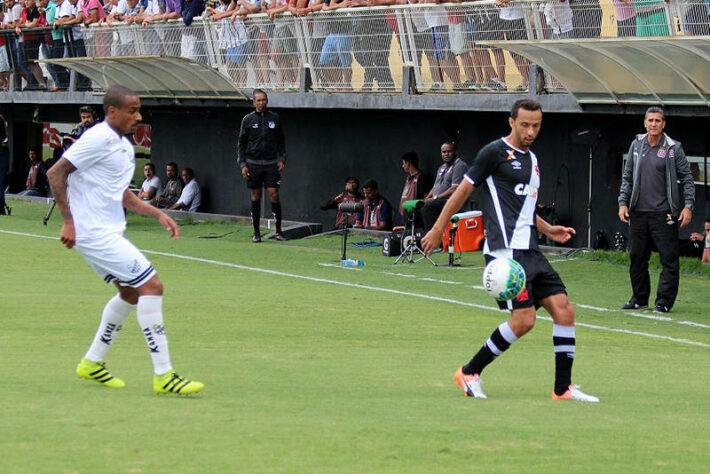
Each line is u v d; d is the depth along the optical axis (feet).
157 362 54.85
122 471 38.01
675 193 100.53
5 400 51.47
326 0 167.63
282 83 174.19
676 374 68.95
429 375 64.59
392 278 123.65
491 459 41.63
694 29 118.21
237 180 207.82
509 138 56.59
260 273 126.11
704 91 121.29
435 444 43.96
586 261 140.67
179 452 41.19
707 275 129.29
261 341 78.02
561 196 160.04
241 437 44.24
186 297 102.53
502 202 56.44
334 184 190.80
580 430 48.01
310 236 176.14
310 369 65.77
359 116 185.78
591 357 75.46
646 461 42.22
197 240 166.50
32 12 225.97
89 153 54.85
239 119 205.67
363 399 55.06
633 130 150.30
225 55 181.47
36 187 242.17
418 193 167.22
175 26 188.03
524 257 56.39
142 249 150.51
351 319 90.99
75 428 45.14
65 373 61.21
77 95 213.05
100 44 203.31
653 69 124.26
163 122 222.07
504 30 139.44
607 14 125.49
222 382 59.88
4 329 80.07
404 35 154.10
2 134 197.57
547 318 96.32
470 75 147.13
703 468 41.39
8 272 119.96
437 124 173.47
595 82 131.54
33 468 38.06
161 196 215.10
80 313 89.35
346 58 163.53
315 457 41.01
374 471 39.19
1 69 231.91
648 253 103.09
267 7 176.96
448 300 105.60
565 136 158.92
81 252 55.47
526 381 64.03
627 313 101.24
